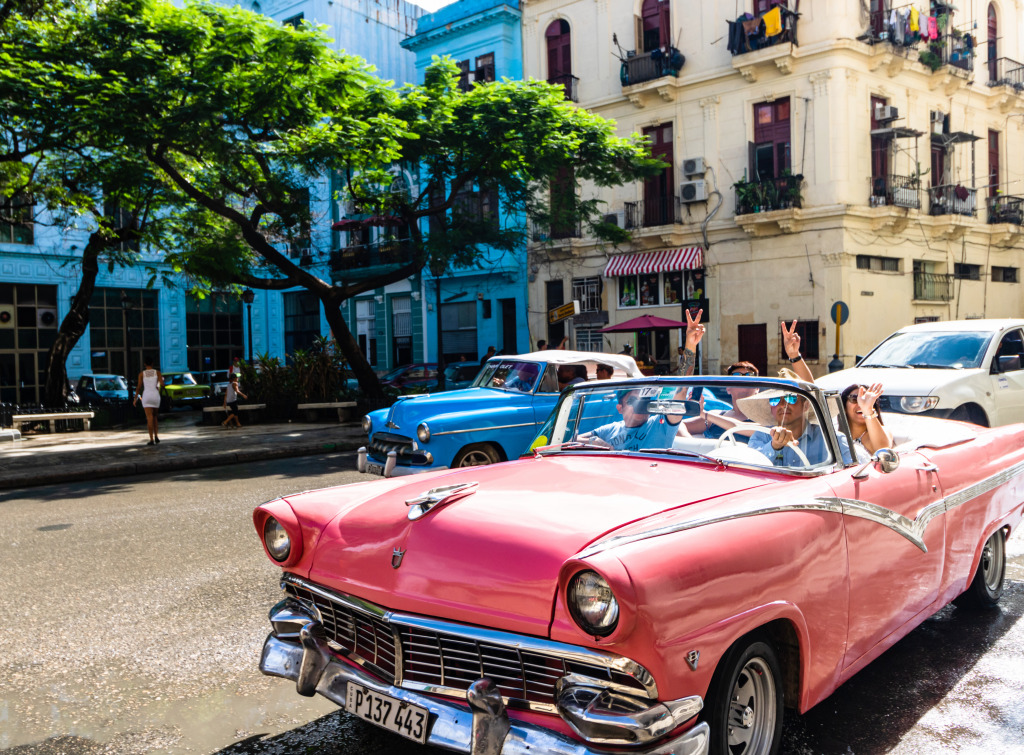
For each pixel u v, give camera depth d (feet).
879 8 75.61
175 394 91.97
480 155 57.98
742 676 8.70
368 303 111.34
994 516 14.69
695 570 7.69
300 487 33.04
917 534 11.74
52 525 26.16
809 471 10.52
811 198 74.23
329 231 114.62
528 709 8.02
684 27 82.28
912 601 11.86
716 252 80.28
